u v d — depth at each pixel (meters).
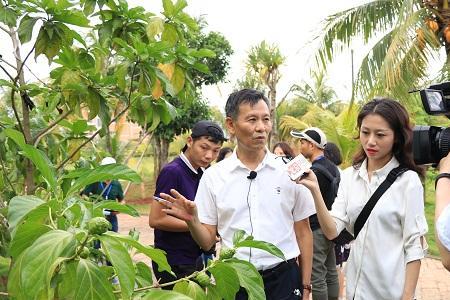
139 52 2.25
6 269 1.59
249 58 18.02
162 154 17.81
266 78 18.03
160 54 2.30
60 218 1.31
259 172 2.55
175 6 2.57
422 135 1.95
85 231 1.17
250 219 2.50
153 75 2.30
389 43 9.12
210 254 3.31
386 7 9.22
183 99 2.80
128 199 17.75
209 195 2.60
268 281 2.46
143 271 1.70
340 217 2.72
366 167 2.68
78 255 1.18
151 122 2.73
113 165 1.35
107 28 2.46
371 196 2.56
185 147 3.56
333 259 4.70
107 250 1.15
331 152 5.41
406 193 2.49
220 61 14.49
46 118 2.74
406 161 2.54
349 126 12.82
